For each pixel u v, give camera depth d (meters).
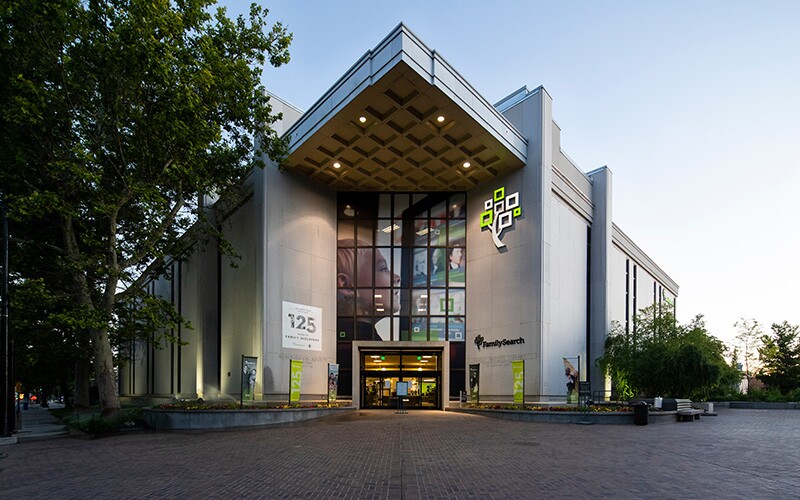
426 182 32.12
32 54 17.97
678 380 28.55
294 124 28.61
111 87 19.52
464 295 31.98
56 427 22.38
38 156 19.58
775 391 43.53
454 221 33.00
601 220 36.81
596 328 35.44
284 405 24.14
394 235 32.94
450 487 8.70
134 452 13.43
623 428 18.84
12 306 18.42
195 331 36.91
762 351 50.12
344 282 32.34
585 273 35.69
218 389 34.47
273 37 23.75
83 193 20.41
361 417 23.95
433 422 21.02
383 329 31.67
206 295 35.38
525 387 27.31
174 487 8.94
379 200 33.44
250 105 23.30
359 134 27.06
